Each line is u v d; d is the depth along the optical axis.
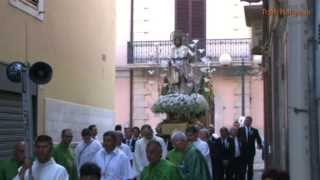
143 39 33.06
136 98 32.84
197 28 33.50
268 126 20.16
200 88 21.19
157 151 7.96
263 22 18.39
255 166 26.69
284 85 10.83
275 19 12.71
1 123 13.45
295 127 6.49
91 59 20.19
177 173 7.98
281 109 12.73
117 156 9.98
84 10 19.39
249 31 32.53
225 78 32.38
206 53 32.81
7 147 13.77
